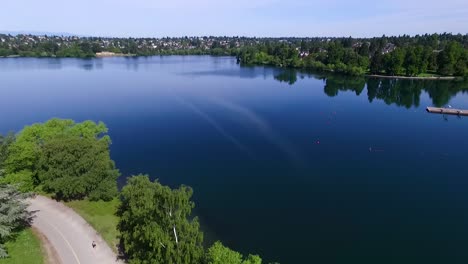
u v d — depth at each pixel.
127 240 53.00
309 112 142.62
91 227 60.00
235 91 182.75
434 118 138.88
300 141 108.38
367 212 69.00
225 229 62.88
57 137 73.62
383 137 114.25
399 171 88.62
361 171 88.00
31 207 65.38
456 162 95.00
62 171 66.50
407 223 65.62
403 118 137.88
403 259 55.81
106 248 54.81
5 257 50.41
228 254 45.78
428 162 94.81
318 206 71.00
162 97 166.88
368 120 133.62
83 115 136.38
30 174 70.75
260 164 90.81
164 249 45.28
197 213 67.88
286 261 54.94
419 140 112.25
